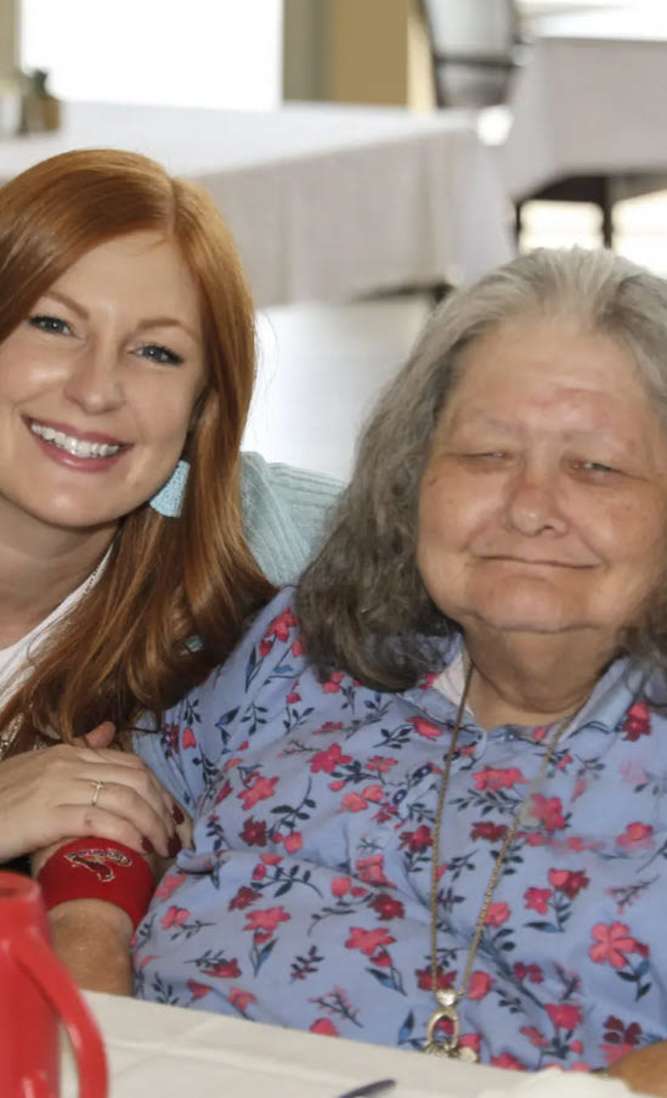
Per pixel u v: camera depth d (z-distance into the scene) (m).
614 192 8.39
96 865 2.19
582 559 1.94
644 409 1.98
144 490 2.33
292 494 2.62
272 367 7.66
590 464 1.97
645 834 1.96
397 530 2.14
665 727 2.02
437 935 1.98
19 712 2.43
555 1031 1.91
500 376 2.01
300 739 2.19
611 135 8.00
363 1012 1.94
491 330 2.04
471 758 2.08
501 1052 1.89
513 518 1.94
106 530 2.41
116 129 5.96
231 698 2.29
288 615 2.30
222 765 2.25
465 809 2.03
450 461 2.02
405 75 10.82
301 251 5.66
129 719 2.40
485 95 8.66
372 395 2.29
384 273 6.07
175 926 2.08
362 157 5.89
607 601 1.95
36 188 2.23
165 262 2.27
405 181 6.11
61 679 2.42
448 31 8.68
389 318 8.71
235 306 2.33
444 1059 1.49
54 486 2.29
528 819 2.00
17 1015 1.28
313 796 2.12
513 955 1.94
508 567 1.96
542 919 1.94
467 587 1.99
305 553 2.56
